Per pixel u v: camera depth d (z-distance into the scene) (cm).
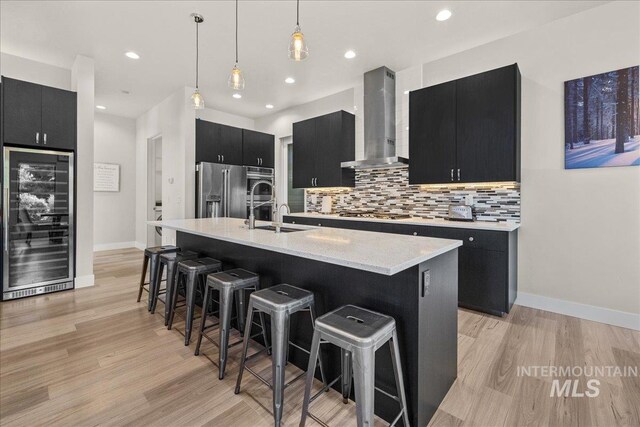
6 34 311
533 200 299
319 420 137
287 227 271
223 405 160
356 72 401
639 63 246
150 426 144
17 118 322
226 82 436
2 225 315
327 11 269
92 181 373
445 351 166
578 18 272
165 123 515
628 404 160
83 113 363
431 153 335
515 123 283
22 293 325
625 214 255
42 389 171
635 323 251
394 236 204
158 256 287
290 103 527
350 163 408
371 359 118
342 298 167
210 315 281
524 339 233
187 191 461
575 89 274
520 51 304
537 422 148
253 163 545
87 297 330
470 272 290
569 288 281
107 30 303
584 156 271
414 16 276
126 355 209
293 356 199
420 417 142
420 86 376
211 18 282
